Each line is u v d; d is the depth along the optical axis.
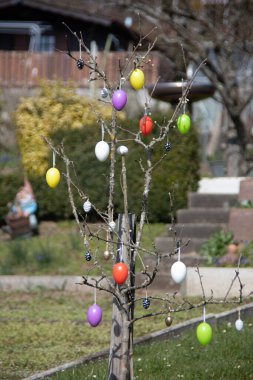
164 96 18.91
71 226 19.17
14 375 9.33
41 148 18.58
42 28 38.25
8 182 19.84
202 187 19.83
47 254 16.77
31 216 18.91
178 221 18.06
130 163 18.30
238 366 9.04
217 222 17.95
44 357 10.22
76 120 18.59
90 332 11.69
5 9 38.34
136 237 7.38
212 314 11.78
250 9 23.02
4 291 15.30
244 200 17.67
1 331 11.77
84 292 15.14
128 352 6.91
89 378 8.48
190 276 14.16
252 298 13.56
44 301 14.31
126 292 6.88
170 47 21.47
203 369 8.90
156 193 18.58
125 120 18.31
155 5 21.88
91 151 18.47
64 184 18.70
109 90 7.11
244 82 27.20
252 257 15.13
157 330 11.51
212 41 22.42
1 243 18.52
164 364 9.17
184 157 18.88
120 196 18.20
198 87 19.16
